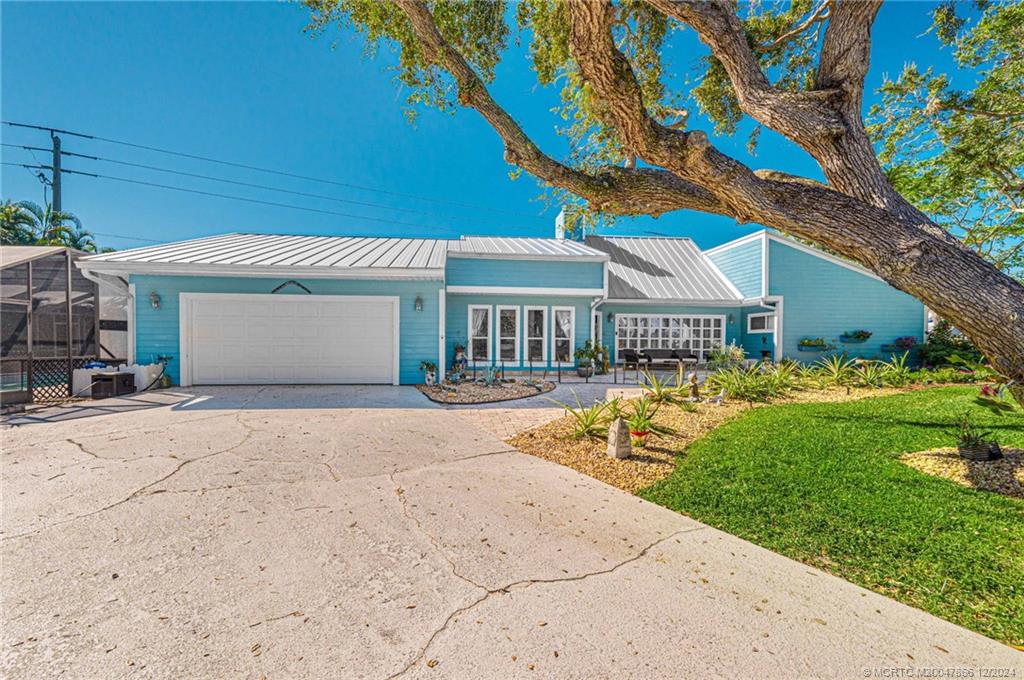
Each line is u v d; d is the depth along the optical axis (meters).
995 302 3.37
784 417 6.65
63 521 3.37
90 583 2.56
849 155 4.09
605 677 1.88
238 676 1.88
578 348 14.35
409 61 6.18
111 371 9.19
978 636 2.16
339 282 10.67
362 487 4.23
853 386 9.73
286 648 2.06
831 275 15.10
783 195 4.16
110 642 2.08
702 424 6.49
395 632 2.18
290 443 5.67
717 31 4.45
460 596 2.49
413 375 10.99
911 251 3.59
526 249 14.68
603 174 5.07
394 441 5.88
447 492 4.14
